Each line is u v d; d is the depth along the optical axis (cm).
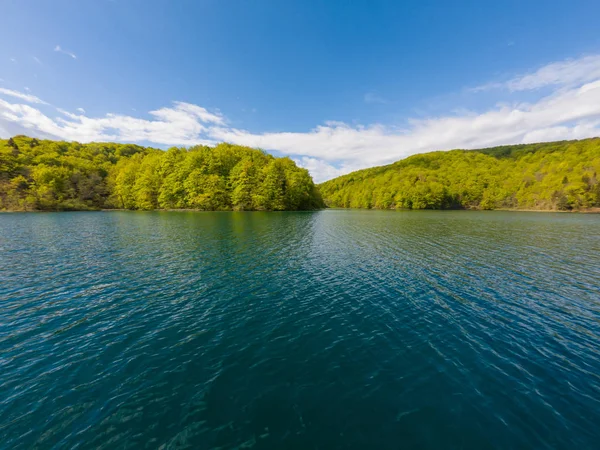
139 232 3931
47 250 2712
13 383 884
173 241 3259
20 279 1875
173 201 9894
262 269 2177
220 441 683
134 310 1441
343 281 1920
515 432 719
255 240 3400
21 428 714
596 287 1836
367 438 696
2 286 1745
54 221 5331
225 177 10256
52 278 1905
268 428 723
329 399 830
